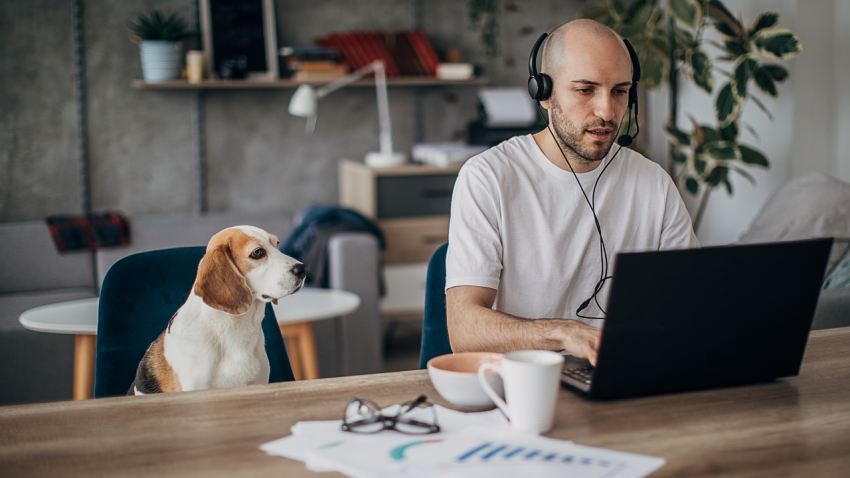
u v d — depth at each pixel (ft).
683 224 4.61
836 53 9.95
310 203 12.95
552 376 2.47
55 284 10.52
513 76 13.57
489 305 3.94
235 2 11.94
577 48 3.91
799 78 9.87
